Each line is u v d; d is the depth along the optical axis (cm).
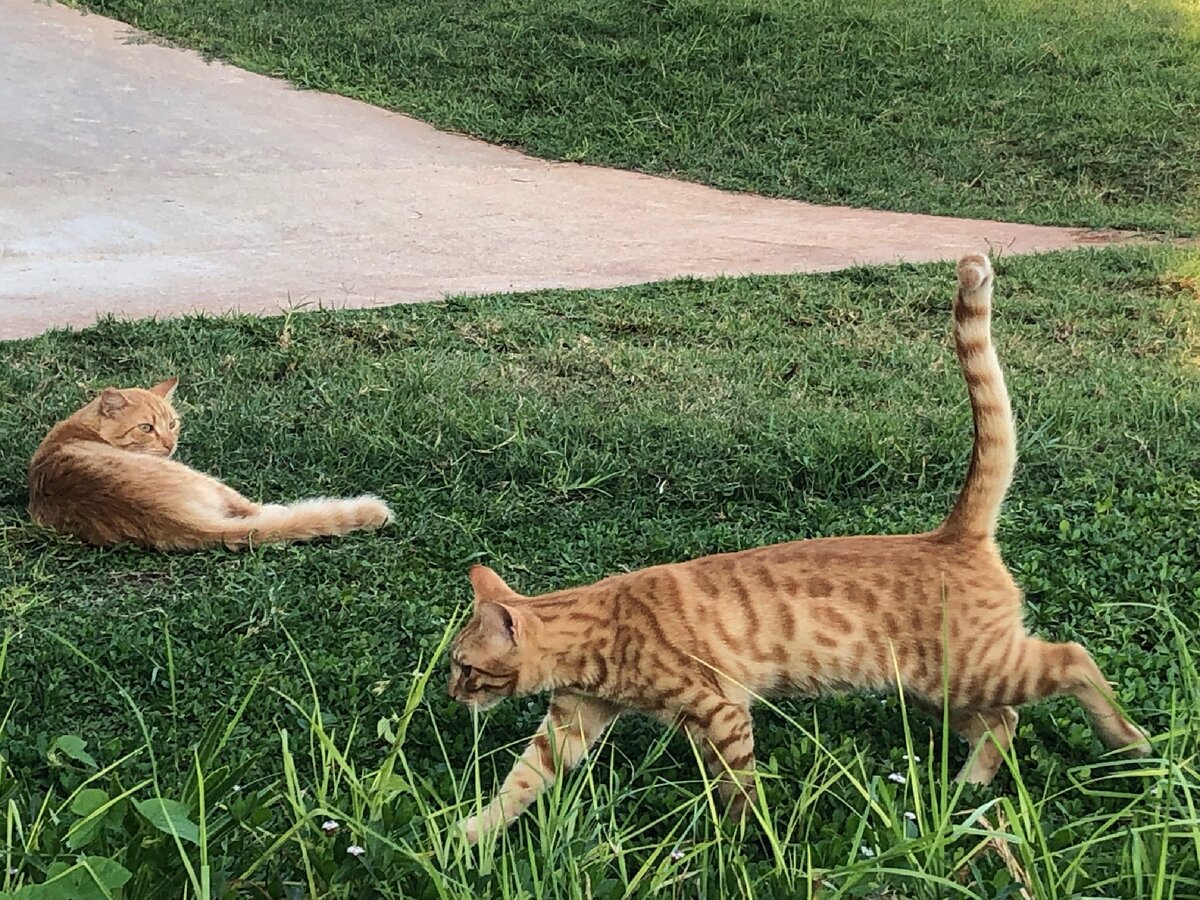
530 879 158
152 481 240
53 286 352
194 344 306
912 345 311
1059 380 289
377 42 586
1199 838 154
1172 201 445
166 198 436
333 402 280
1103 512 236
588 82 545
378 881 154
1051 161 477
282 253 387
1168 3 628
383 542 237
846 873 153
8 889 150
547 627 180
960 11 606
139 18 616
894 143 496
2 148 471
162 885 152
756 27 570
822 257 387
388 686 198
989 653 177
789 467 254
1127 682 190
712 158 493
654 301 339
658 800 177
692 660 176
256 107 533
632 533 239
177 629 213
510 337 315
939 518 238
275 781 176
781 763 181
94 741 189
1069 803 173
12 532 242
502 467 257
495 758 187
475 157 498
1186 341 314
